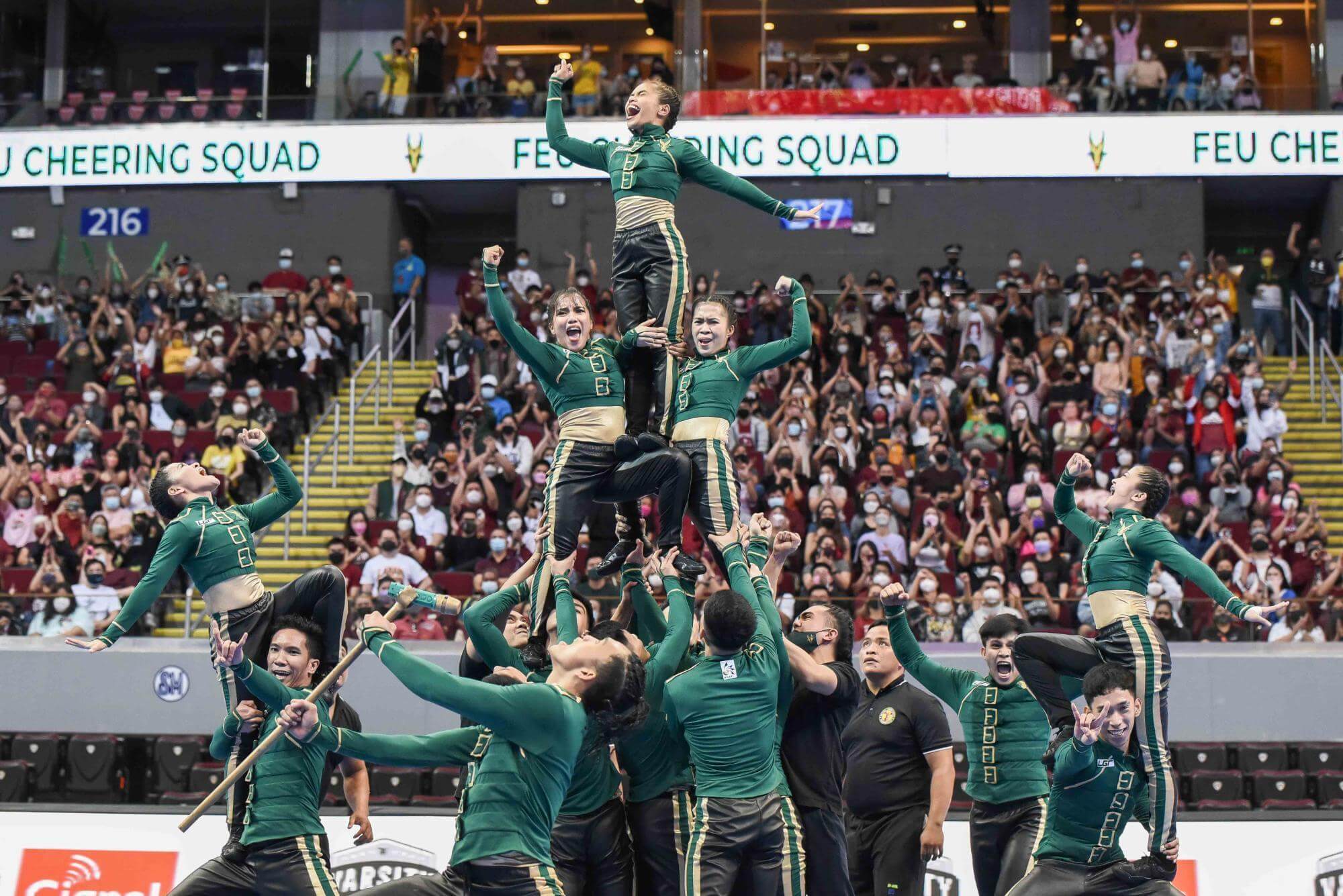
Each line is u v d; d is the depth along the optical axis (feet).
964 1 85.56
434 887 22.29
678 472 21.61
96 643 23.79
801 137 79.20
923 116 79.15
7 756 43.39
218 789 21.71
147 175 81.35
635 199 22.67
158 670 45.50
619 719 19.66
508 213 87.35
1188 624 44.47
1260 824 32.81
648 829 22.29
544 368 21.90
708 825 20.92
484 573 46.47
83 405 62.39
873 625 27.99
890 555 49.42
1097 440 58.29
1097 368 62.18
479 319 68.59
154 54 90.94
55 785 42.88
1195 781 40.34
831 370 64.90
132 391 61.26
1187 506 51.85
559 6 86.74
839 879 23.32
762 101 79.66
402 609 20.57
